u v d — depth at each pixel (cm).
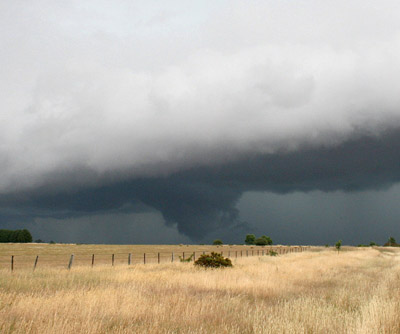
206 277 1733
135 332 738
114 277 1780
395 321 776
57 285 1458
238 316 914
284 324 753
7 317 830
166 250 7900
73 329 721
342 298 1195
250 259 3872
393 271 2548
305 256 4816
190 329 786
